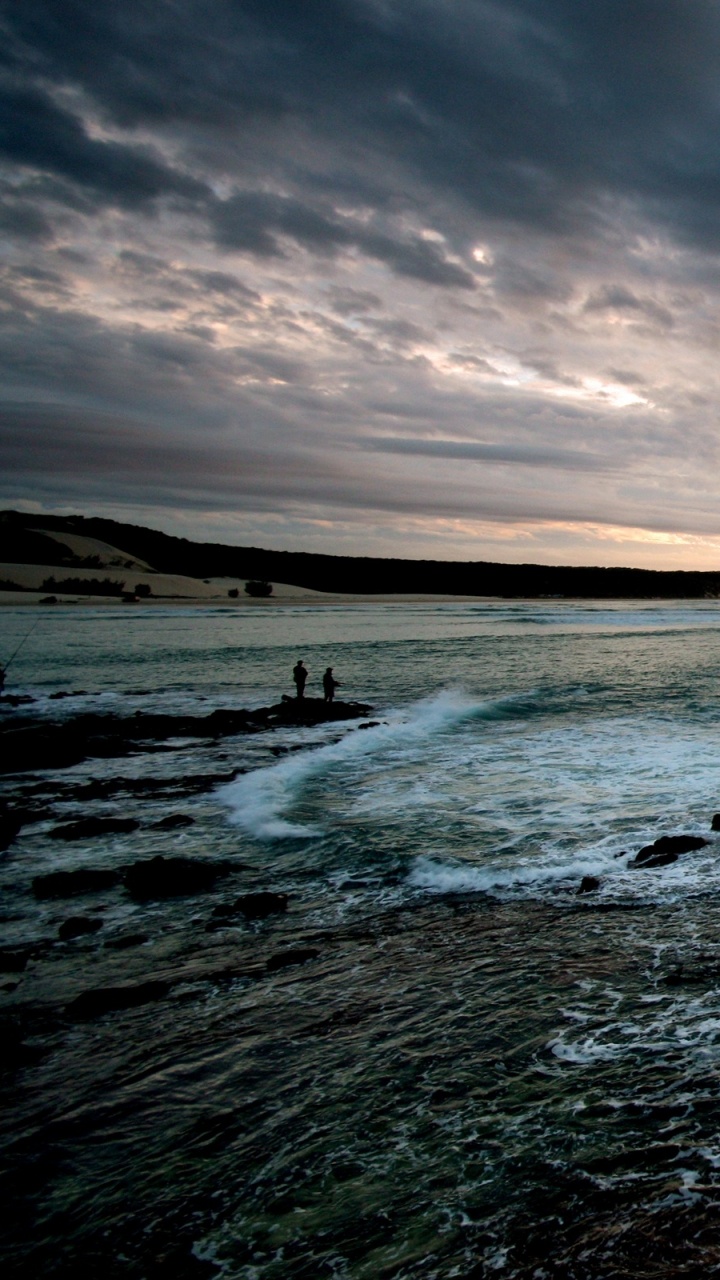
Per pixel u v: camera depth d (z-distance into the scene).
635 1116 3.74
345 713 21.19
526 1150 3.56
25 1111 4.24
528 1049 4.48
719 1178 3.24
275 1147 3.76
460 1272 2.86
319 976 5.82
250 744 17.64
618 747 14.94
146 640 49.34
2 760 15.12
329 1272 2.94
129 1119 4.10
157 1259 3.10
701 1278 2.69
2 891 8.28
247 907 7.43
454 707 21.00
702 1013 4.76
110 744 17.03
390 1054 4.57
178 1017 5.30
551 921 6.61
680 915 6.51
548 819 10.01
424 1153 3.61
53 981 6.04
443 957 6.01
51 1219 3.38
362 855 8.89
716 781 11.77
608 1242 2.92
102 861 9.24
